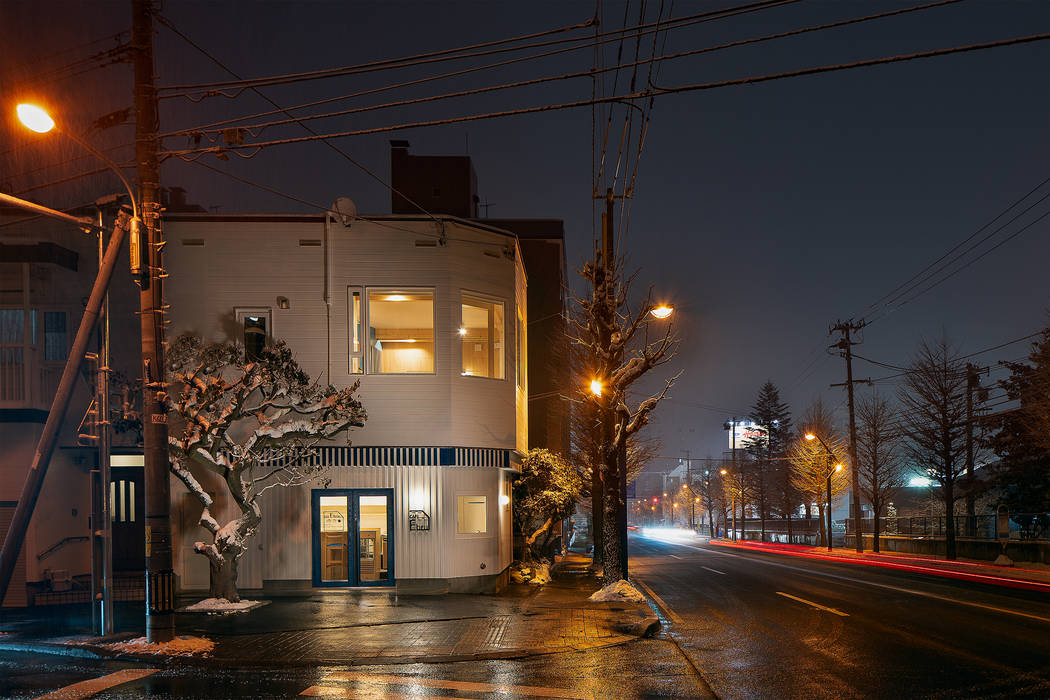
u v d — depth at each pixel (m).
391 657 11.54
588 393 26.59
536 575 25.47
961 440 41.31
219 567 17.00
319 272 20.41
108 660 11.67
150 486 12.69
